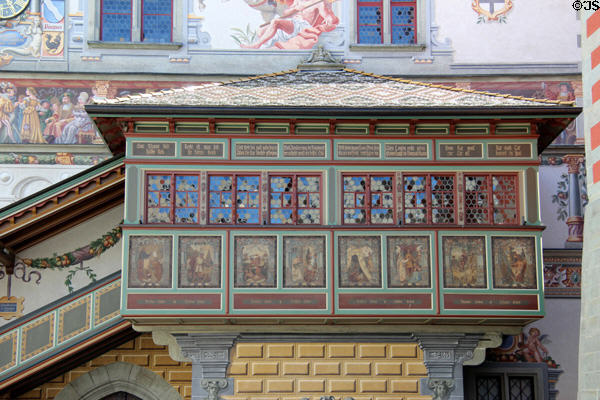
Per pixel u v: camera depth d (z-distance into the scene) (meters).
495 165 18.05
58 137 22.11
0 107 22.11
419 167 18.03
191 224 17.58
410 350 18.41
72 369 20.36
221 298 17.33
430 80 22.95
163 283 17.33
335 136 18.12
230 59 22.92
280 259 17.55
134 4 23.09
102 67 22.56
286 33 23.14
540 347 21.03
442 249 17.67
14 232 19.06
